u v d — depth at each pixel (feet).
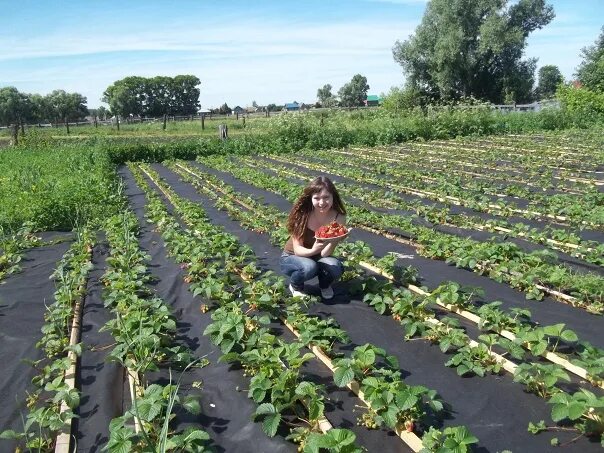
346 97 336.70
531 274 22.75
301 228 22.02
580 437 13.17
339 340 18.61
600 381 15.19
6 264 29.37
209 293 21.48
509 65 179.42
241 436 13.92
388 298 20.26
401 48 183.73
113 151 79.56
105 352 18.76
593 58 154.51
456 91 180.96
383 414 13.33
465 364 16.24
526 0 174.19
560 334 16.10
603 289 20.89
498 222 32.53
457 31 168.55
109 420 14.79
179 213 40.34
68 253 30.50
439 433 12.39
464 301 20.76
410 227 31.91
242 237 33.35
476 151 69.31
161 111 367.04
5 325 21.38
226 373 16.89
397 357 17.58
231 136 110.11
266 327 20.10
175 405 14.84
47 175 54.24
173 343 19.24
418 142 86.38
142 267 25.58
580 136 80.38
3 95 266.16
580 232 31.50
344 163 63.98
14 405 15.81
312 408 13.57
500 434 13.52
